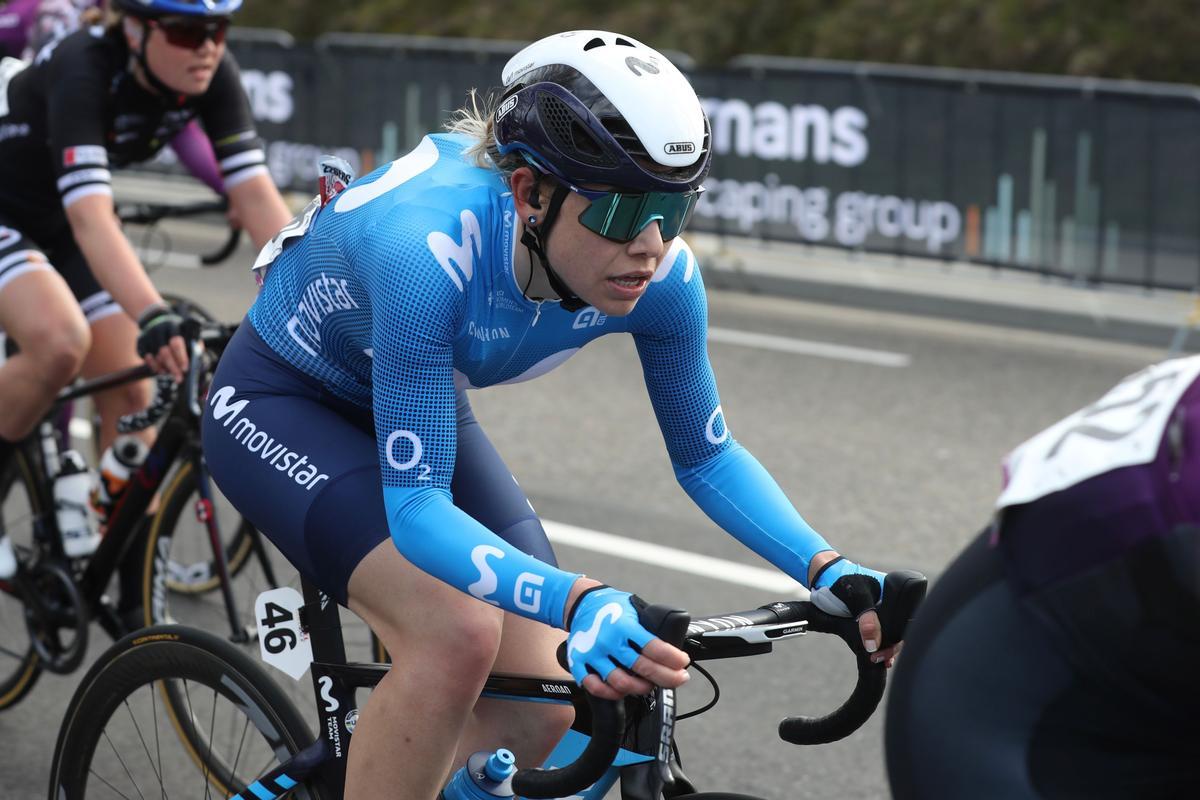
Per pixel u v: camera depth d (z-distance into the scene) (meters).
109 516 3.91
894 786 1.61
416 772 2.24
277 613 2.53
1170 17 13.21
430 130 10.90
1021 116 8.95
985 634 1.55
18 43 5.80
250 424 2.48
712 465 2.44
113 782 2.84
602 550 5.10
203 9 3.65
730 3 15.14
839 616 2.14
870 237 9.61
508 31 16.28
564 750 2.37
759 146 9.96
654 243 2.02
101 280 3.63
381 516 2.31
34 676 3.82
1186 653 1.43
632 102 1.94
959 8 13.98
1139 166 8.59
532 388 7.40
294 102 11.62
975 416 7.07
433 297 2.12
